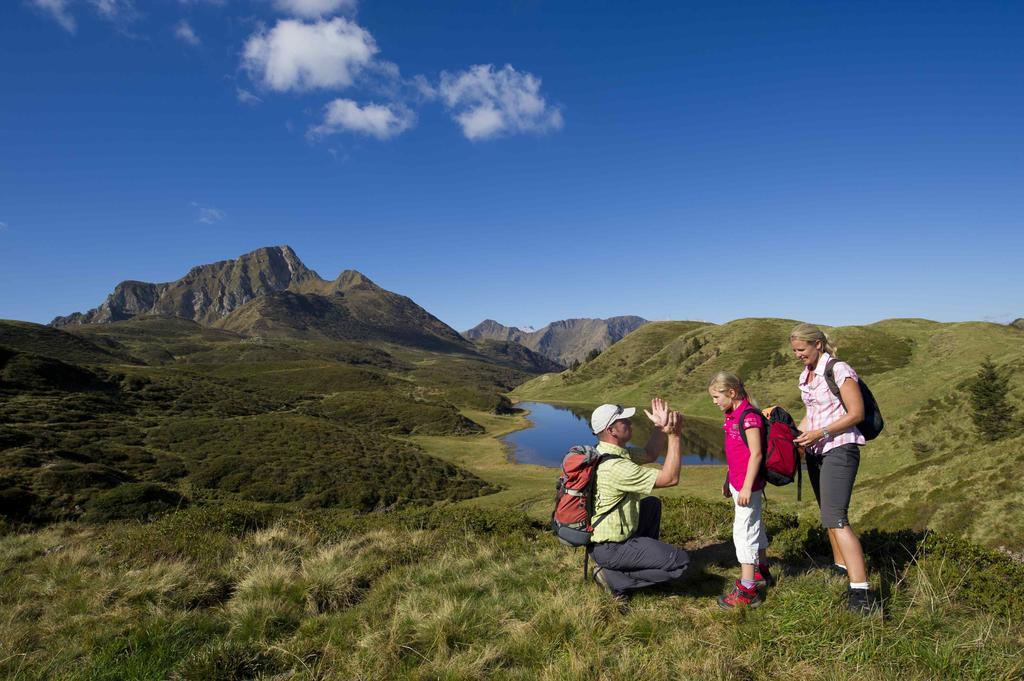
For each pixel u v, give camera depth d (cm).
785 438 441
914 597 441
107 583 623
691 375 15362
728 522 828
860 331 13638
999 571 467
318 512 1224
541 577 570
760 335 16262
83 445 4781
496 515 1079
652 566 462
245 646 437
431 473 5847
